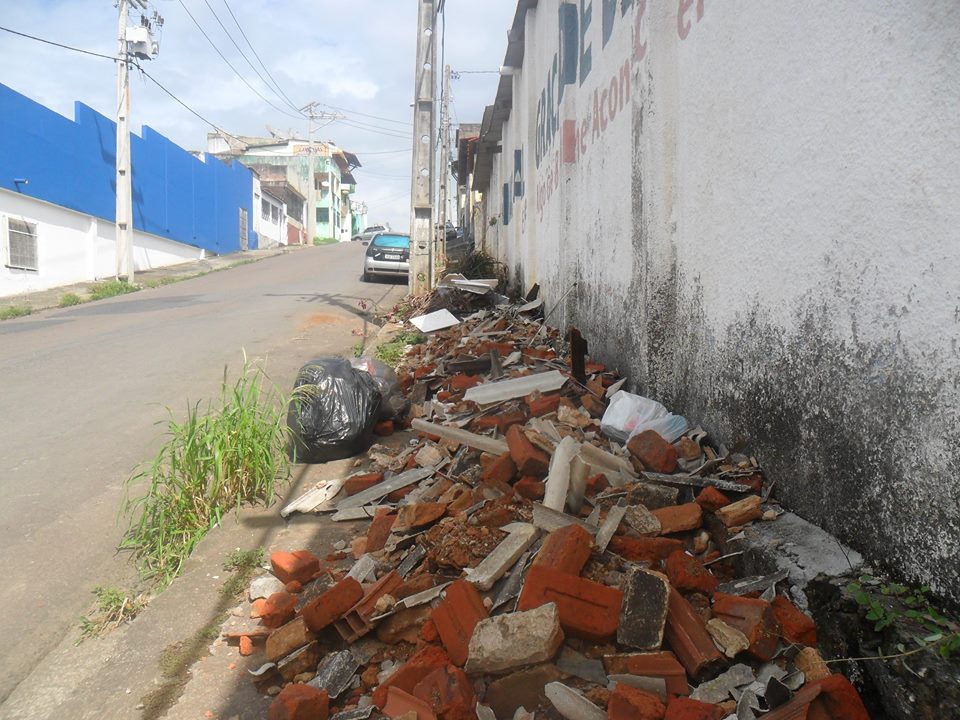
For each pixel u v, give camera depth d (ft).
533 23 37.88
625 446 13.92
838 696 7.34
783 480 10.96
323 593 11.11
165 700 9.96
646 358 17.37
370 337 37.35
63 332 41.34
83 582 13.83
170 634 11.45
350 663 9.93
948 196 7.38
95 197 79.71
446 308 40.34
